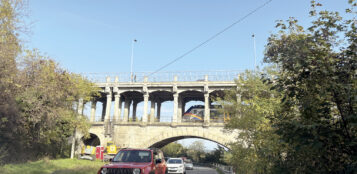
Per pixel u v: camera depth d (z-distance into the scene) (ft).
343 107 18.95
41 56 74.02
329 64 18.86
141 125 146.10
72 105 101.55
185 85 147.23
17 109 69.67
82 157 135.64
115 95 155.84
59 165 78.84
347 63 19.17
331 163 20.04
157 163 34.76
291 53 20.53
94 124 151.43
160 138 143.02
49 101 81.87
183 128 141.69
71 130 112.16
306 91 20.21
